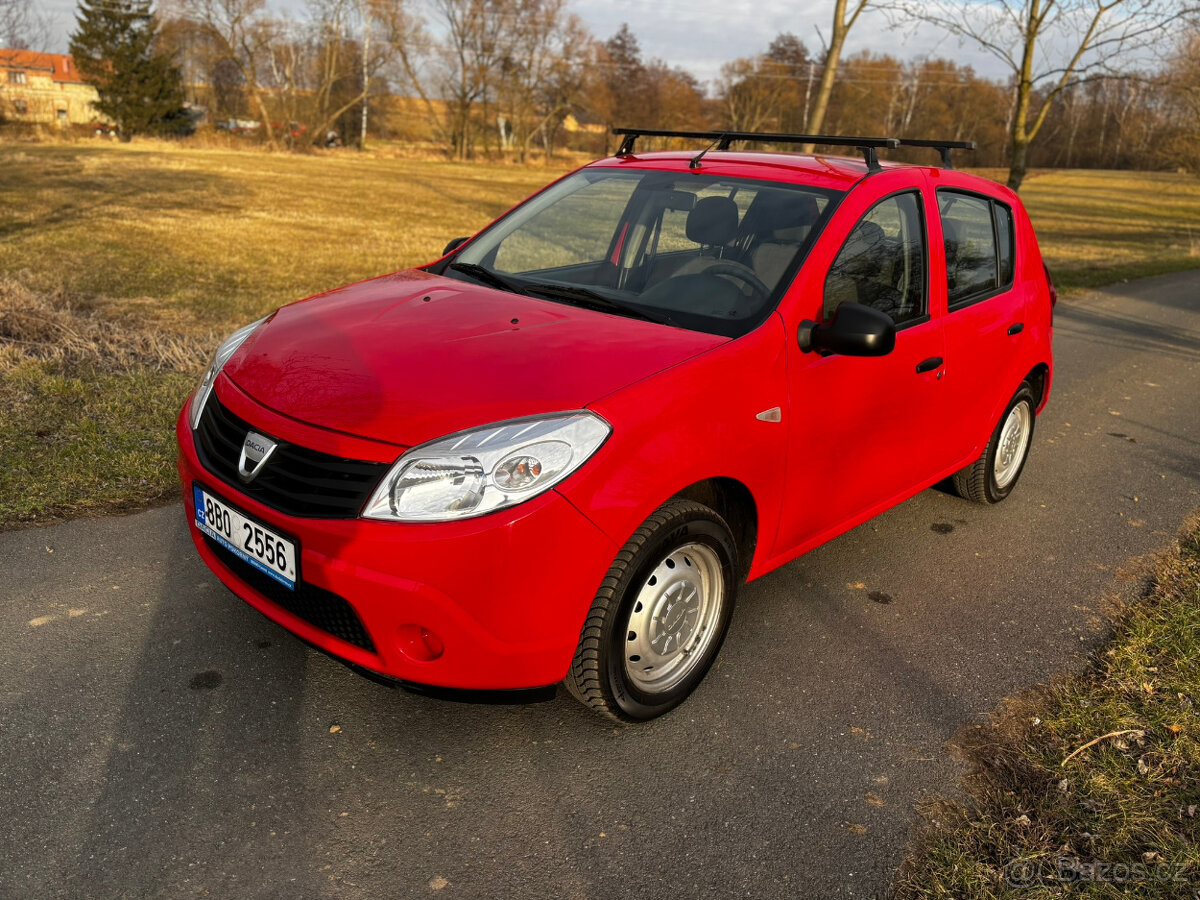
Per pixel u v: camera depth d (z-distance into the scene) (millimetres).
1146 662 3482
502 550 2418
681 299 3297
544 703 3068
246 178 28750
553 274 3693
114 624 3326
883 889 2367
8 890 2168
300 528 2520
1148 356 9602
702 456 2770
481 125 70500
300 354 2949
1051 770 2846
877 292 3592
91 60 61250
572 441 2512
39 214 15539
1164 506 5262
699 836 2520
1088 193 54844
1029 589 4141
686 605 2957
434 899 2258
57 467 4613
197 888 2229
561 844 2461
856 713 3125
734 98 82562
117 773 2588
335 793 2590
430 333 2998
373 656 2588
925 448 4117
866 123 74688
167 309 8711
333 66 63844
